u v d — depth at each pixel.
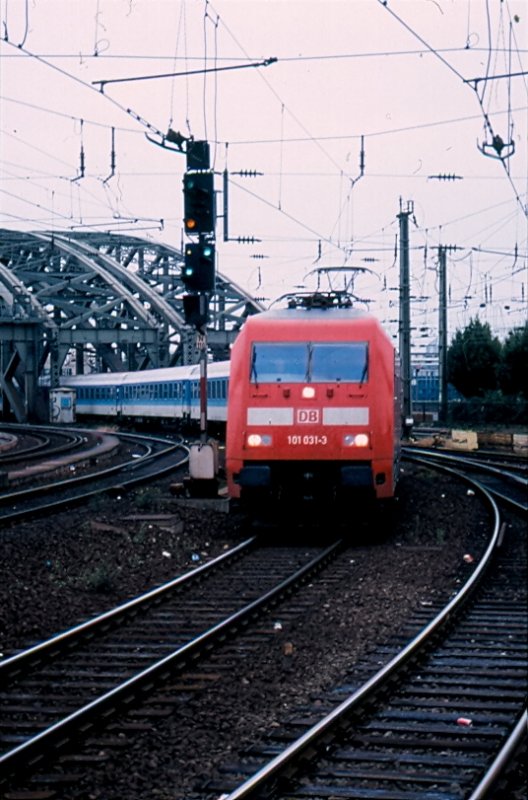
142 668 9.99
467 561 16.00
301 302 19.38
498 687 9.26
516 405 63.03
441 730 7.98
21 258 106.56
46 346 85.38
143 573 15.04
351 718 8.20
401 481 27.42
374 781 6.98
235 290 94.56
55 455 40.50
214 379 48.38
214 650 10.70
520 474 31.38
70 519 19.48
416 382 96.62
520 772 7.12
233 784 6.88
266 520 19.47
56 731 7.68
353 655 10.38
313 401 17.59
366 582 14.27
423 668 9.96
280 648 10.77
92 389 77.88
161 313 91.56
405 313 44.72
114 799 6.72
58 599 12.87
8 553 15.16
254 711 8.59
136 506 21.16
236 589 13.95
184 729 8.11
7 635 11.18
